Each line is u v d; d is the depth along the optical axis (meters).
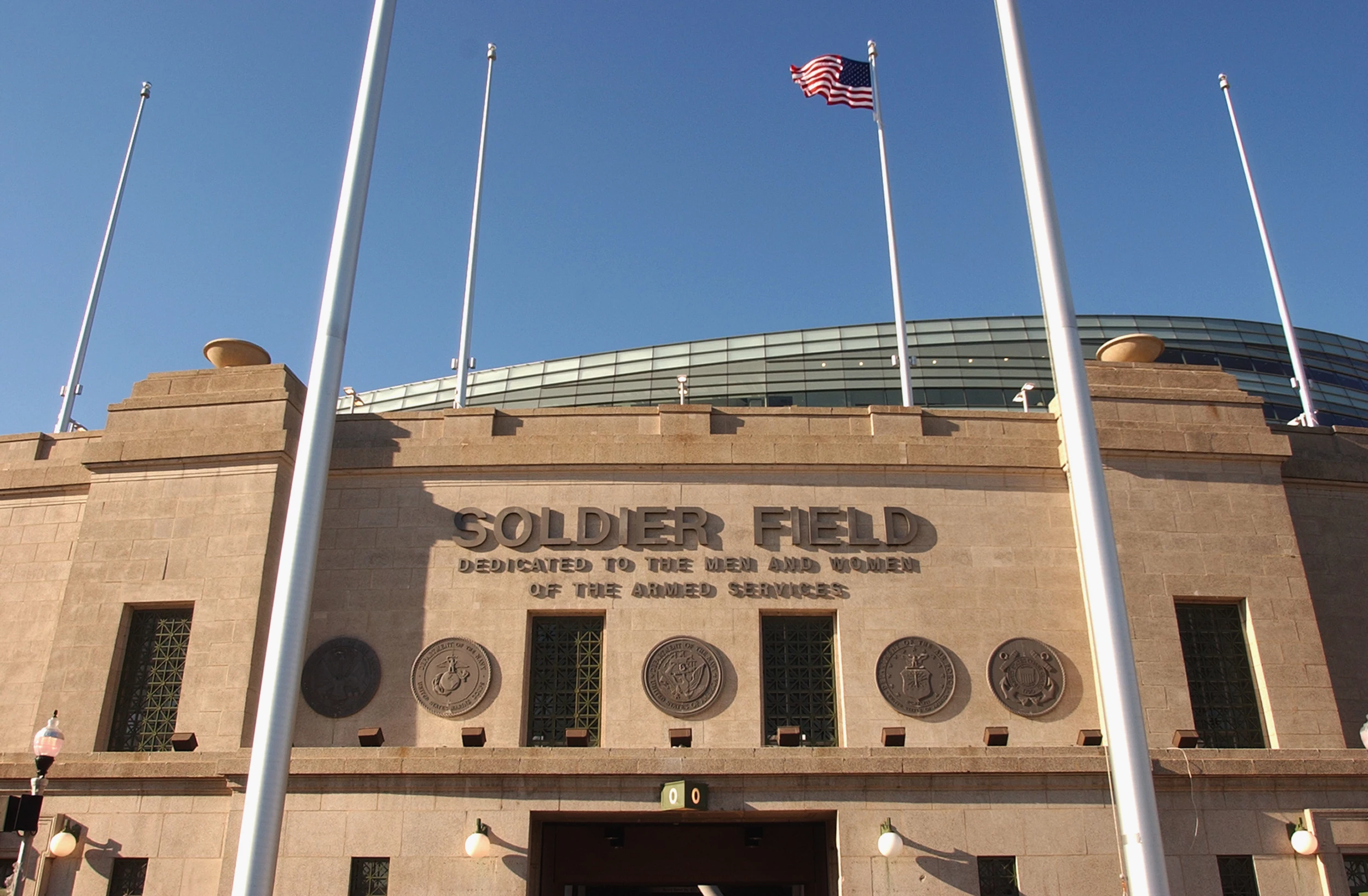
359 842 17.17
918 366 57.97
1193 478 20.56
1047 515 20.58
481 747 18.19
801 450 20.72
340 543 20.30
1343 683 20.55
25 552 21.56
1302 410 59.47
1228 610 20.03
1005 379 57.00
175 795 18.27
